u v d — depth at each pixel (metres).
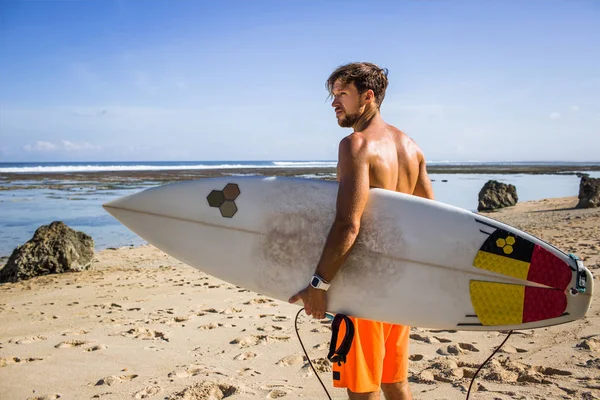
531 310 2.10
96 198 24.80
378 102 2.35
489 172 73.19
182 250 2.67
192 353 4.12
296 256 2.37
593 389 3.03
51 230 9.35
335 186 2.41
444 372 3.42
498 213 18.84
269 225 2.45
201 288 7.07
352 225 2.05
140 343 4.44
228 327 4.87
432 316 2.19
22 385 3.52
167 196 2.74
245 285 2.49
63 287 7.73
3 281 8.96
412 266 2.20
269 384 3.41
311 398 3.17
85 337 4.66
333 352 2.15
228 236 2.55
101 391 3.38
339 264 2.11
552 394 3.00
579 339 3.96
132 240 13.67
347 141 2.13
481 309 2.16
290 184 2.48
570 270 2.04
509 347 3.89
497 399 2.97
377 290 2.20
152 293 6.83
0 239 13.30
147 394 3.30
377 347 2.21
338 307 2.21
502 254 2.15
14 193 28.03
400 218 2.22
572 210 17.48
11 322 5.40
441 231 2.21
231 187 2.59
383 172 2.20
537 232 11.61
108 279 8.29
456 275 2.18
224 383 3.41
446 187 36.06
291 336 4.50
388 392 2.36
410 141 2.42
